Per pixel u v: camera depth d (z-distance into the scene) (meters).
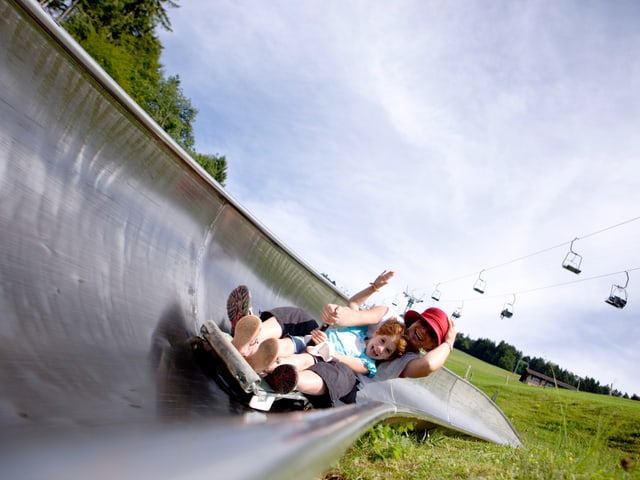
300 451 1.19
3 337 1.52
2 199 1.96
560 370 46.50
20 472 0.85
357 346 3.35
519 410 15.98
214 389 2.35
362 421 2.06
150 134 2.91
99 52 31.81
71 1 30.05
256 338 2.42
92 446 1.09
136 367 2.03
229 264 4.36
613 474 3.03
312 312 6.52
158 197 3.23
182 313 3.08
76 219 2.38
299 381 2.53
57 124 2.36
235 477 0.90
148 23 35.62
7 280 1.75
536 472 3.08
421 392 8.10
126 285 2.56
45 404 1.34
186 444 1.10
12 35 2.10
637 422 13.71
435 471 3.12
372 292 3.74
